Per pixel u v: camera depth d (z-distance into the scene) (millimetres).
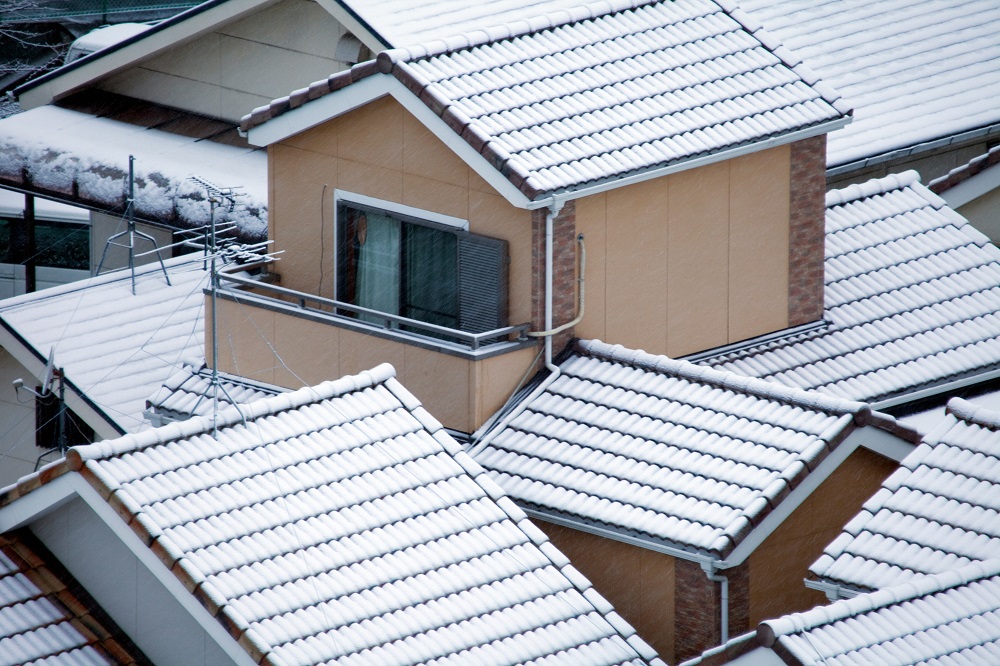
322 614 60156
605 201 79562
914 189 98375
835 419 71250
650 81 83875
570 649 61750
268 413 68375
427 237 82000
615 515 70312
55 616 62781
